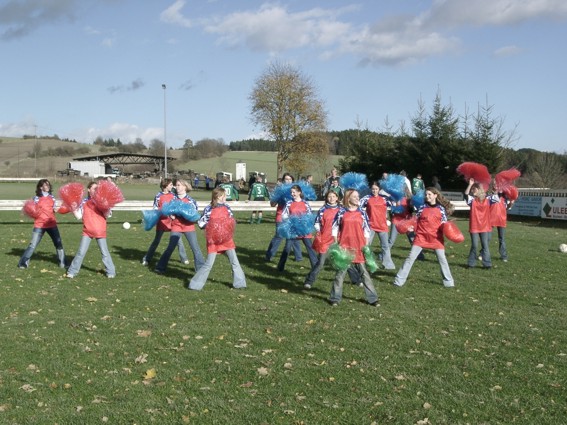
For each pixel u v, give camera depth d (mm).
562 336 7320
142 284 10164
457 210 29641
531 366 6199
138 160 86188
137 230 18906
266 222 23234
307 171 58344
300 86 56875
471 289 10188
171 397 5254
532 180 41438
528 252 15102
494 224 13430
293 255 13766
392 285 10398
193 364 6082
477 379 5801
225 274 11195
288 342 6883
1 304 8508
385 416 4930
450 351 6656
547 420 4898
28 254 11430
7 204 21250
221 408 5039
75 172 71812
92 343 6707
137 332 7172
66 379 5633
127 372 5832
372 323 7793
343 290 9898
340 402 5199
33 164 96125
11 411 4898
